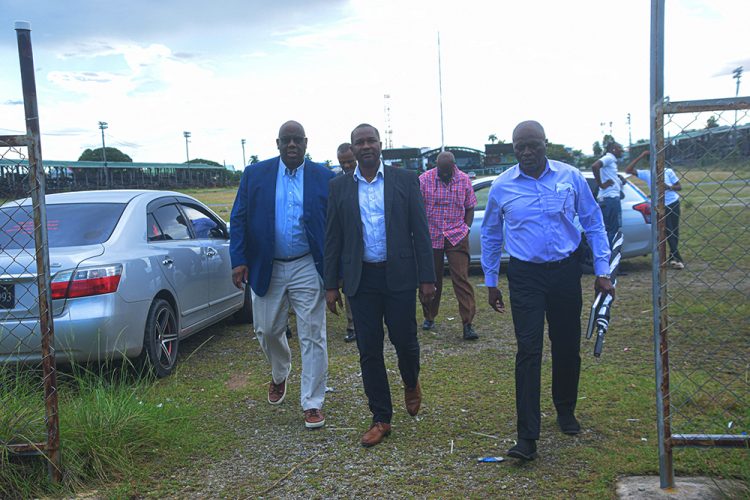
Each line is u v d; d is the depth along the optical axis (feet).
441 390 15.57
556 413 13.61
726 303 22.07
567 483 10.53
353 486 10.91
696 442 9.66
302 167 14.03
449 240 20.29
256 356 19.71
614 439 12.13
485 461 11.56
